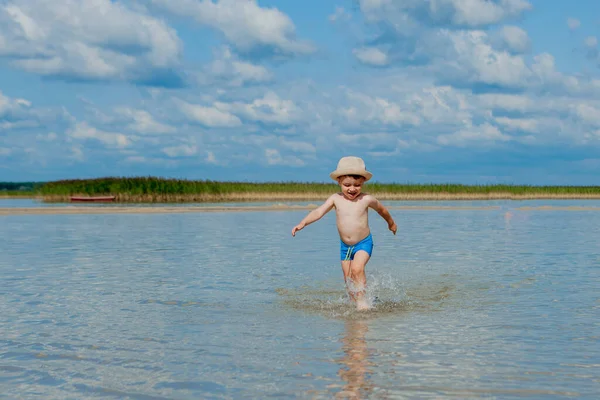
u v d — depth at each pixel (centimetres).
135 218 2350
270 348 464
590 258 1067
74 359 434
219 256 1099
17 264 983
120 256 1098
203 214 2669
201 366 416
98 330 527
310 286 773
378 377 388
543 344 472
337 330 528
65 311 609
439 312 609
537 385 371
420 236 1554
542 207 3562
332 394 356
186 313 603
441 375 392
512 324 548
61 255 1110
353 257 740
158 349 462
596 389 363
